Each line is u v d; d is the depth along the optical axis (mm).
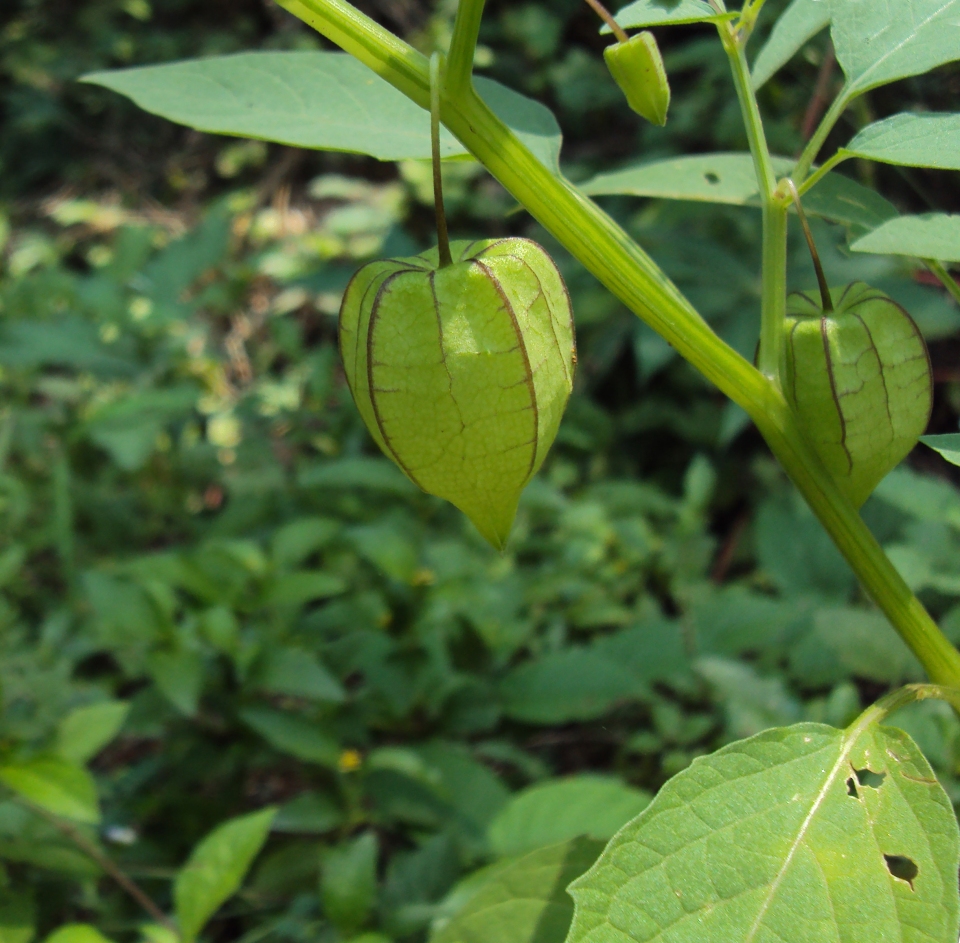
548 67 829
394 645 353
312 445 609
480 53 821
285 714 313
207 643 332
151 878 309
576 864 173
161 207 957
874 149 147
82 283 645
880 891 132
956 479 520
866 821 136
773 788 138
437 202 147
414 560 358
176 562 341
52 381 613
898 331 154
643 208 645
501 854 275
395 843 351
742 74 157
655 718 371
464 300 145
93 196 983
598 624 442
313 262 792
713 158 185
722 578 528
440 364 145
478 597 383
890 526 452
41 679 315
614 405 633
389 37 151
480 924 172
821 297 157
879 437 155
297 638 352
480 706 355
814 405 154
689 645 388
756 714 332
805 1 174
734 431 500
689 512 476
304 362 657
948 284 166
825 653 384
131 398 532
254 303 789
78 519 536
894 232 141
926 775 138
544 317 149
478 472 150
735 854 135
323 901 247
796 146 526
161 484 575
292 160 917
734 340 485
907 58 152
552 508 491
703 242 517
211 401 691
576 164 760
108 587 321
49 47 1065
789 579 448
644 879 133
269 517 515
